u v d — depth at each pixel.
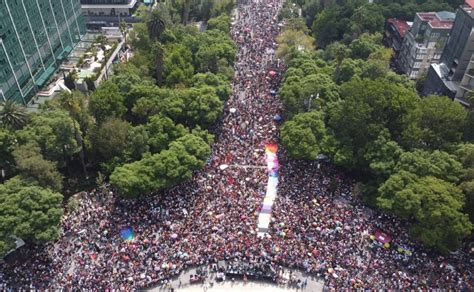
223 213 104.25
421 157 106.00
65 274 90.56
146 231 99.69
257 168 119.75
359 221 104.00
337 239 98.56
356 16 184.88
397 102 118.44
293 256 94.88
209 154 116.62
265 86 158.25
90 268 91.69
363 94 120.56
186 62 155.75
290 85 136.25
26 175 100.69
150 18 169.62
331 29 188.25
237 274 93.62
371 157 113.00
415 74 168.00
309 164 123.19
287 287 92.12
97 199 110.88
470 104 118.25
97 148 119.81
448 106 113.81
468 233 92.31
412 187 98.38
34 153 103.88
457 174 103.00
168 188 111.94
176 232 99.31
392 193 100.50
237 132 133.50
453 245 94.50
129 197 103.06
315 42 192.50
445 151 112.19
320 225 101.44
